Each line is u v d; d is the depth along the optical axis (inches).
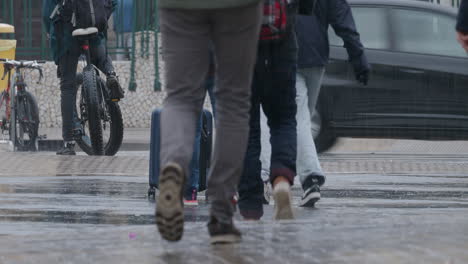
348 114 1171.3
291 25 466.9
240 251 350.0
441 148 1433.3
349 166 1029.2
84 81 1019.3
